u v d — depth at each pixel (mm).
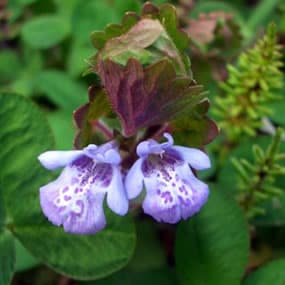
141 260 132
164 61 89
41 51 170
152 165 92
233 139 141
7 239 111
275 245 139
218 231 115
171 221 90
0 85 168
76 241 111
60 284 136
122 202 91
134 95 92
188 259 116
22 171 111
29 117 110
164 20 101
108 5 159
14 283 138
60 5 170
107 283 126
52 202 92
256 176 126
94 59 97
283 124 147
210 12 161
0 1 176
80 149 103
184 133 103
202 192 91
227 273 114
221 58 150
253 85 134
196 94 93
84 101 152
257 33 159
